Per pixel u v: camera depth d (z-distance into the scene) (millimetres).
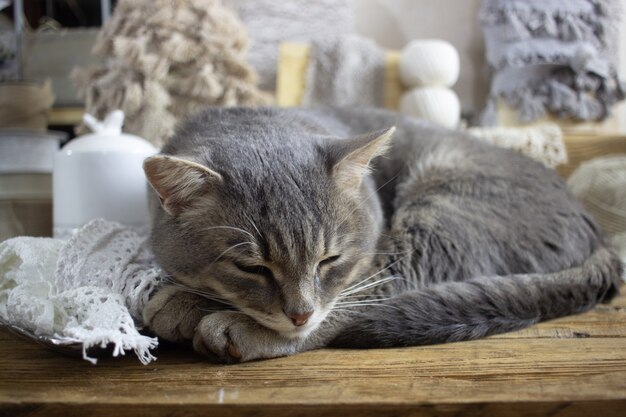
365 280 491
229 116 544
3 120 791
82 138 595
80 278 455
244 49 713
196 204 450
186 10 673
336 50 850
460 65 943
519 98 823
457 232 519
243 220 438
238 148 469
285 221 438
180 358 439
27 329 428
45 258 476
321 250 451
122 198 582
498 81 839
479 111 944
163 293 451
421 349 449
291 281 440
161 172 438
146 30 661
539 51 812
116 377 412
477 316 467
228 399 377
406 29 943
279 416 371
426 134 615
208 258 446
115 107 663
